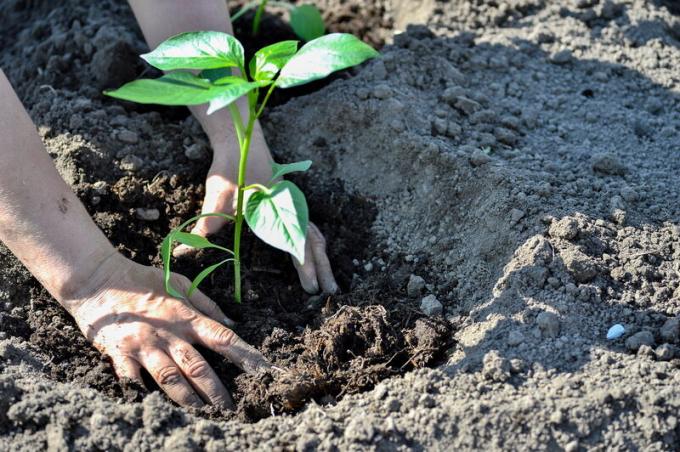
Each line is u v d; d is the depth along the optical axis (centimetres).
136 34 179
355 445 137
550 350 143
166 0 155
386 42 182
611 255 150
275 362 147
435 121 164
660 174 160
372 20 186
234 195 155
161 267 157
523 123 167
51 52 177
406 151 162
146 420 138
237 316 153
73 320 152
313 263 155
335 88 171
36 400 140
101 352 147
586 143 165
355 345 148
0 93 142
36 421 139
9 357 146
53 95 169
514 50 177
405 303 153
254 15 185
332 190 165
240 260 157
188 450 136
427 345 147
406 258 158
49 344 149
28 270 154
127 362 145
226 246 157
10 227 144
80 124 164
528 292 147
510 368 141
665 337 144
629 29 180
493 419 137
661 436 136
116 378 146
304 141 169
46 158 146
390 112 164
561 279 148
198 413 142
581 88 173
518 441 137
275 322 151
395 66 171
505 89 172
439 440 137
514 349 143
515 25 181
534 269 148
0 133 142
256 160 157
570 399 138
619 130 167
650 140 166
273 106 176
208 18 156
